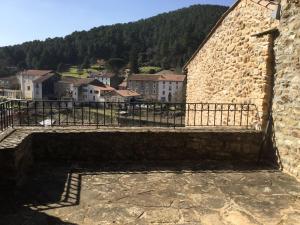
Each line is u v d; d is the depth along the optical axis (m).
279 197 4.96
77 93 77.06
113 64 111.50
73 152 6.43
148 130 6.64
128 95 66.69
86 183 5.36
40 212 4.20
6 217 4.03
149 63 110.81
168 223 4.01
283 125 6.33
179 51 100.38
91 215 4.16
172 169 6.25
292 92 6.02
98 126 7.05
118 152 6.56
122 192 5.00
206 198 4.86
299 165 5.81
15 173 4.98
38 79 82.19
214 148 6.82
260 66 6.97
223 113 9.62
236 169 6.39
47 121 7.89
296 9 5.86
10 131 6.04
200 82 12.05
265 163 6.82
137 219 4.09
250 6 7.80
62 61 119.62
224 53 9.57
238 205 4.62
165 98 83.56
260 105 6.94
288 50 6.12
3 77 104.56
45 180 5.43
